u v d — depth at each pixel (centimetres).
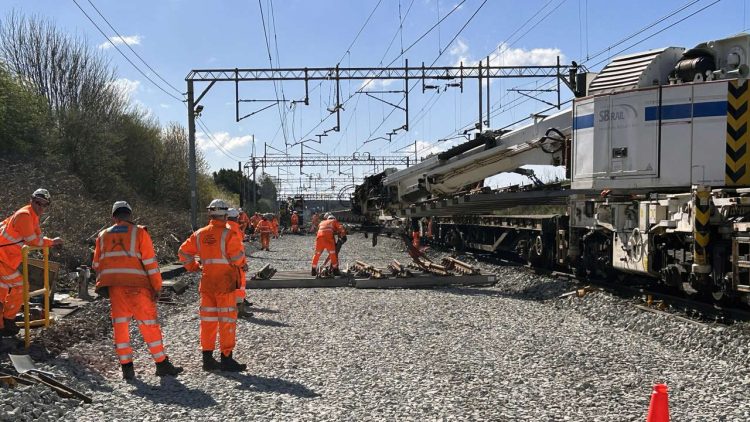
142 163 3594
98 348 785
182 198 3975
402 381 639
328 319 1023
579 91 1346
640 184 1084
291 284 1487
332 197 8225
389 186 2323
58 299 1066
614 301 1070
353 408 551
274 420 518
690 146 1025
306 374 672
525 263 1867
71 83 2975
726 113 995
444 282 1499
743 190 894
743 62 992
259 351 786
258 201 7756
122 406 557
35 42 2902
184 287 1344
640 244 1084
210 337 693
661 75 1107
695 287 968
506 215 1972
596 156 1159
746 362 690
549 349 784
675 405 557
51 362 690
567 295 1198
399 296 1302
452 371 677
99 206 2270
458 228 2464
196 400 578
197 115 2361
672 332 838
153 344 661
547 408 551
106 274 650
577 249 1361
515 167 1778
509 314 1064
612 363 712
